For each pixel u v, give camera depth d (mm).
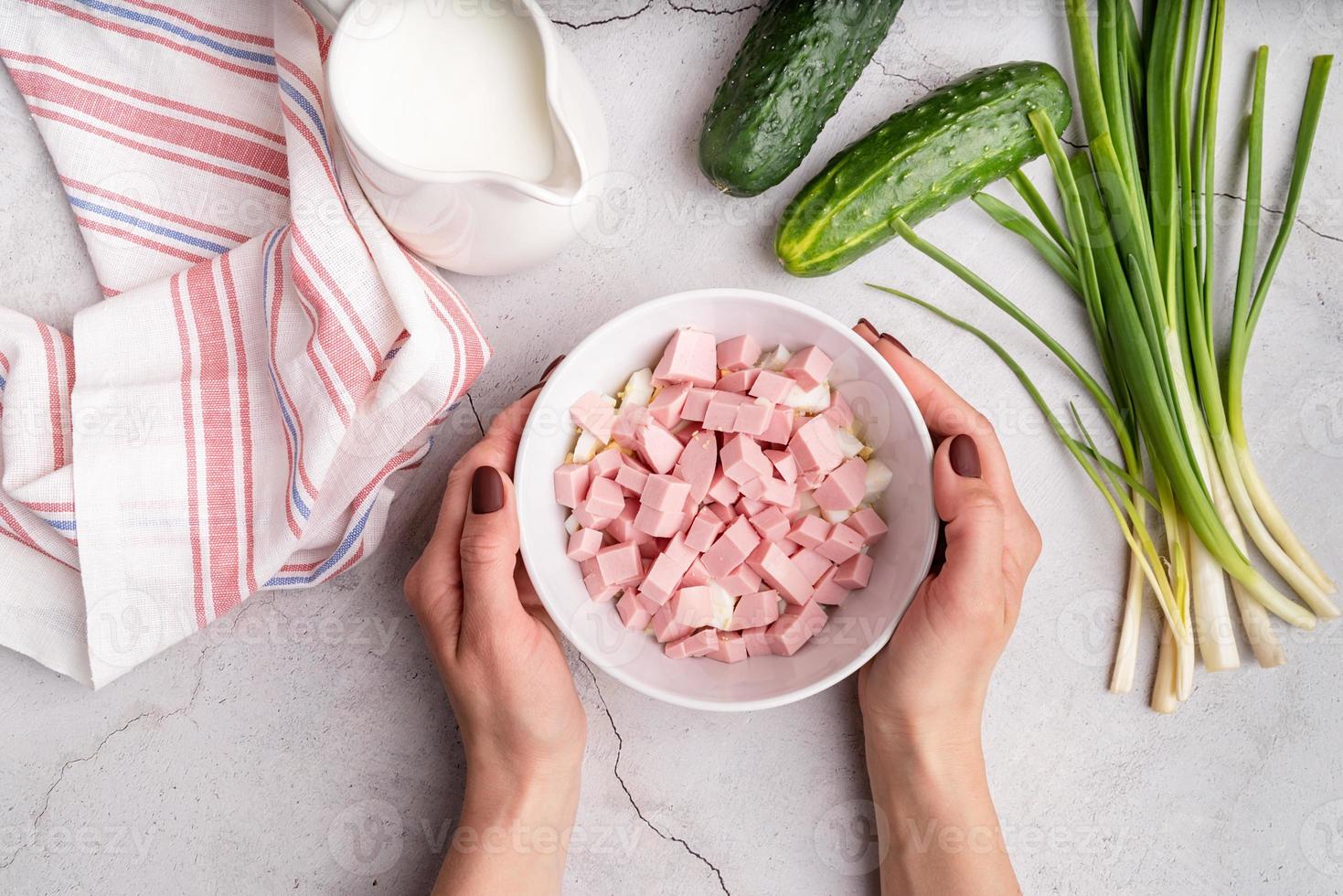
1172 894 869
